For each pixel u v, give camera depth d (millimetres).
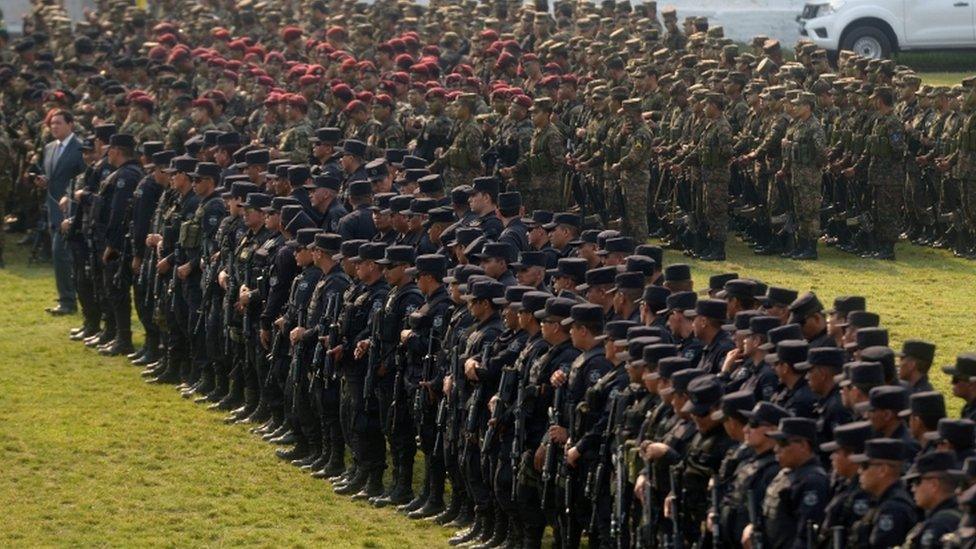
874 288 86750
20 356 83000
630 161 93688
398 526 59094
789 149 94062
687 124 97562
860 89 95688
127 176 80500
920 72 139875
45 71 112688
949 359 72188
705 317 51750
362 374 61438
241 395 73375
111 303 83000
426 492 60344
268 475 65000
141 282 79250
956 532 37188
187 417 72562
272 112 96812
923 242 98938
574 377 50750
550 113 93438
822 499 41531
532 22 120062
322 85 104812
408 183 75375
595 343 51219
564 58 108125
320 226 72250
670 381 46875
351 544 56938
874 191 94375
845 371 45250
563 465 51031
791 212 95625
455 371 56500
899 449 39812
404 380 59656
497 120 95812
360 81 104062
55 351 84000
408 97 100500
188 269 74812
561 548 52719
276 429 69625
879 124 93875
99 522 59438
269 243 68500
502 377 53719
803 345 47000
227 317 71375
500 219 69625
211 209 74062
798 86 96688
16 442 68750
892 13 135625
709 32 114375
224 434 70250
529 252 60344
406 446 60906
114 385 77812
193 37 127125
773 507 42062
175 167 75438
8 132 108062
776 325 49094
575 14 124375
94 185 83062
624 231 95125
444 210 66938
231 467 65875
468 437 55312
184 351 77812
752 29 151500
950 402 66812
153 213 78812
